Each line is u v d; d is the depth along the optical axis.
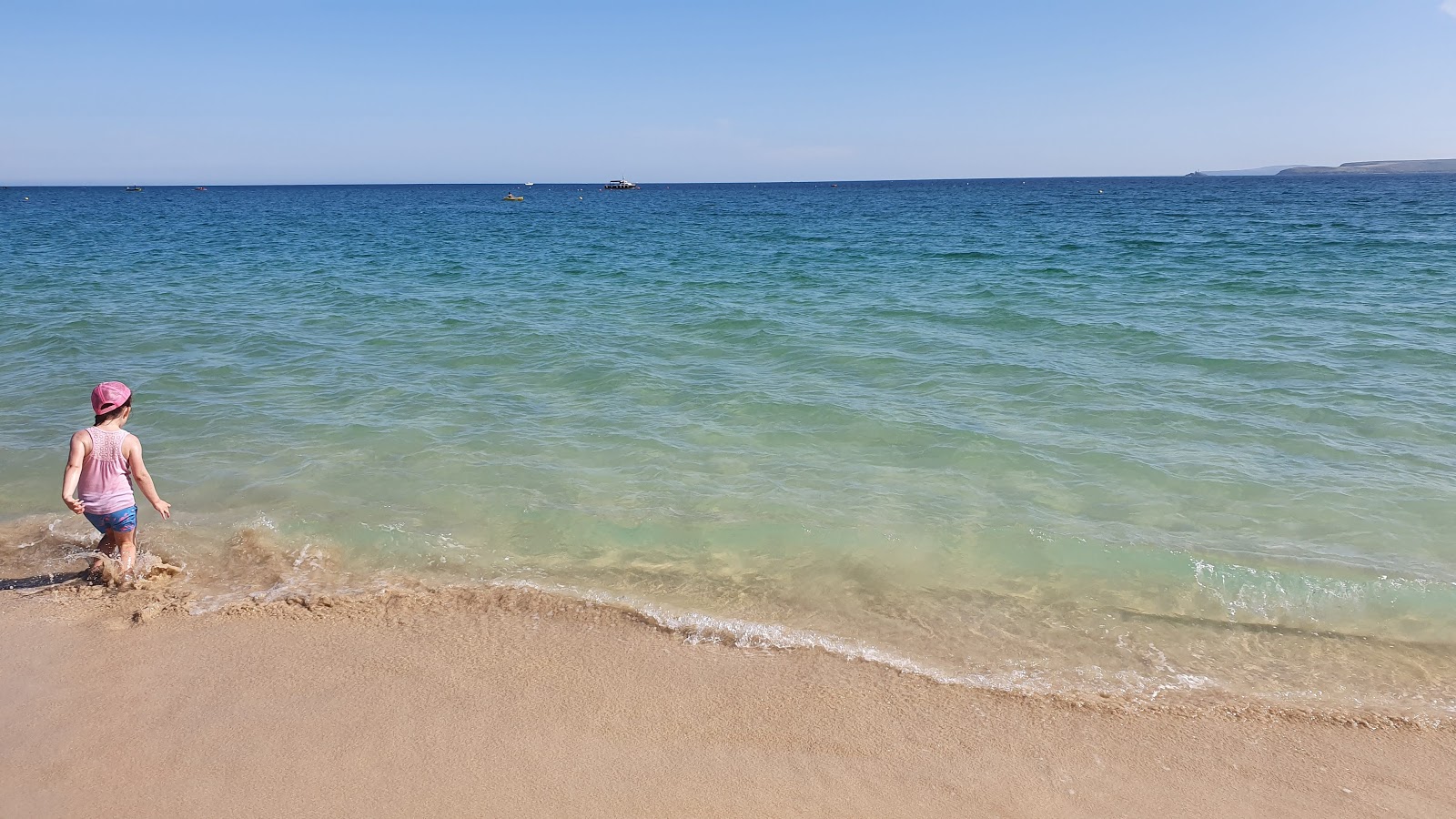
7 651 4.43
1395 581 5.32
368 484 6.85
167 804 3.33
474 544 5.84
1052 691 4.27
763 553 5.74
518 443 7.83
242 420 8.45
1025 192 125.62
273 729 3.81
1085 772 3.67
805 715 4.03
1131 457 7.44
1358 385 9.47
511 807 3.36
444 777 3.52
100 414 5.16
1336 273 18.75
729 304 15.38
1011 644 4.71
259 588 5.18
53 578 5.29
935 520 6.24
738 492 6.73
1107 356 11.03
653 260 24.48
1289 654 4.63
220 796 3.38
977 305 14.98
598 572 5.47
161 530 5.98
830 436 8.03
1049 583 5.37
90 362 10.83
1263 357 10.73
